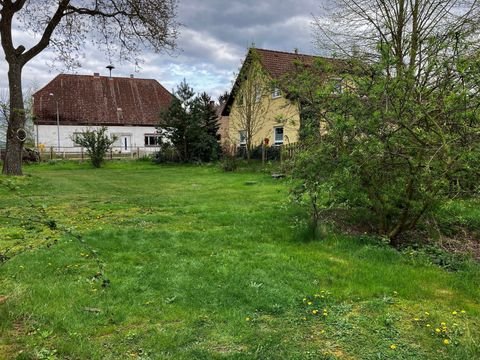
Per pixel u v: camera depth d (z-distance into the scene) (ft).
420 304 12.91
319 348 10.14
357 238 20.31
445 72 17.76
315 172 20.21
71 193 40.19
